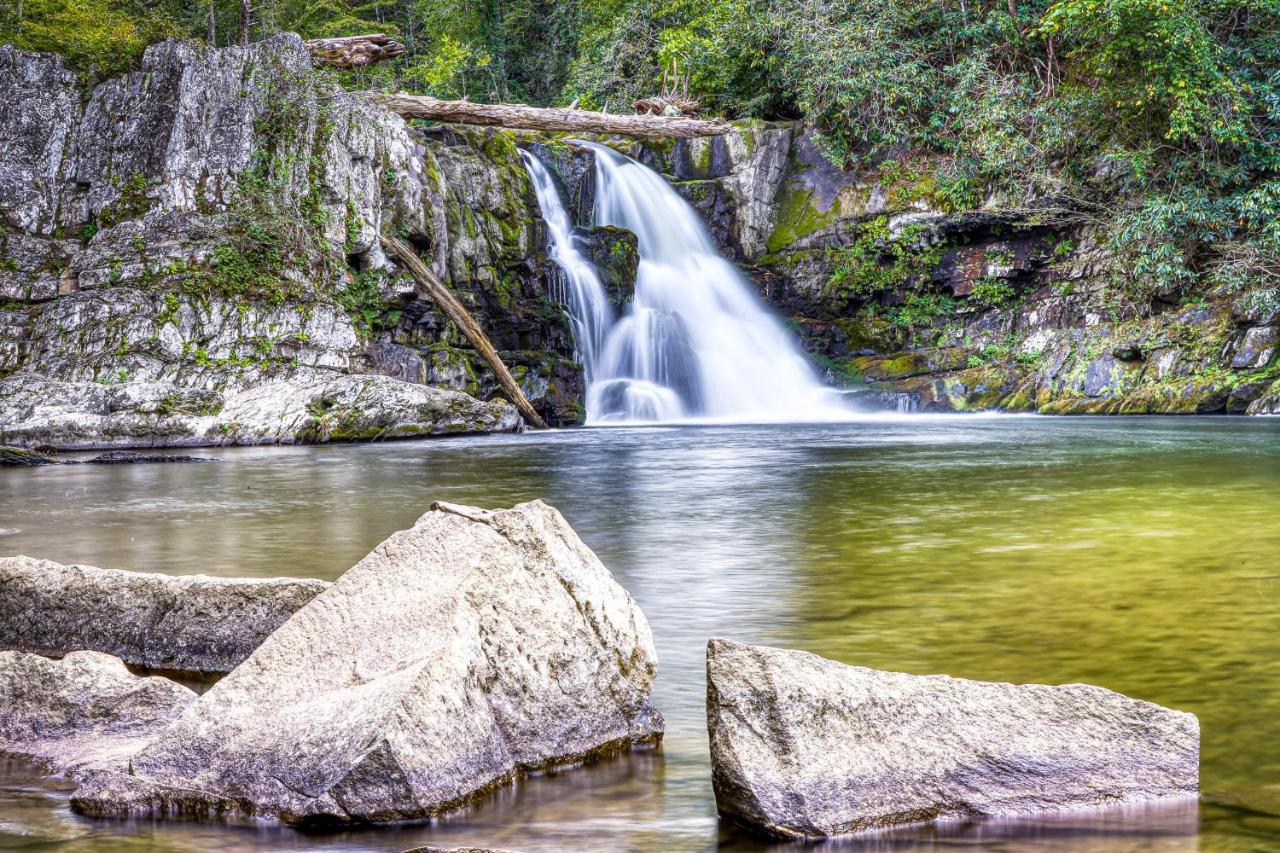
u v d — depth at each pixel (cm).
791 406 3195
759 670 382
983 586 714
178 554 870
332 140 2728
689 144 3588
